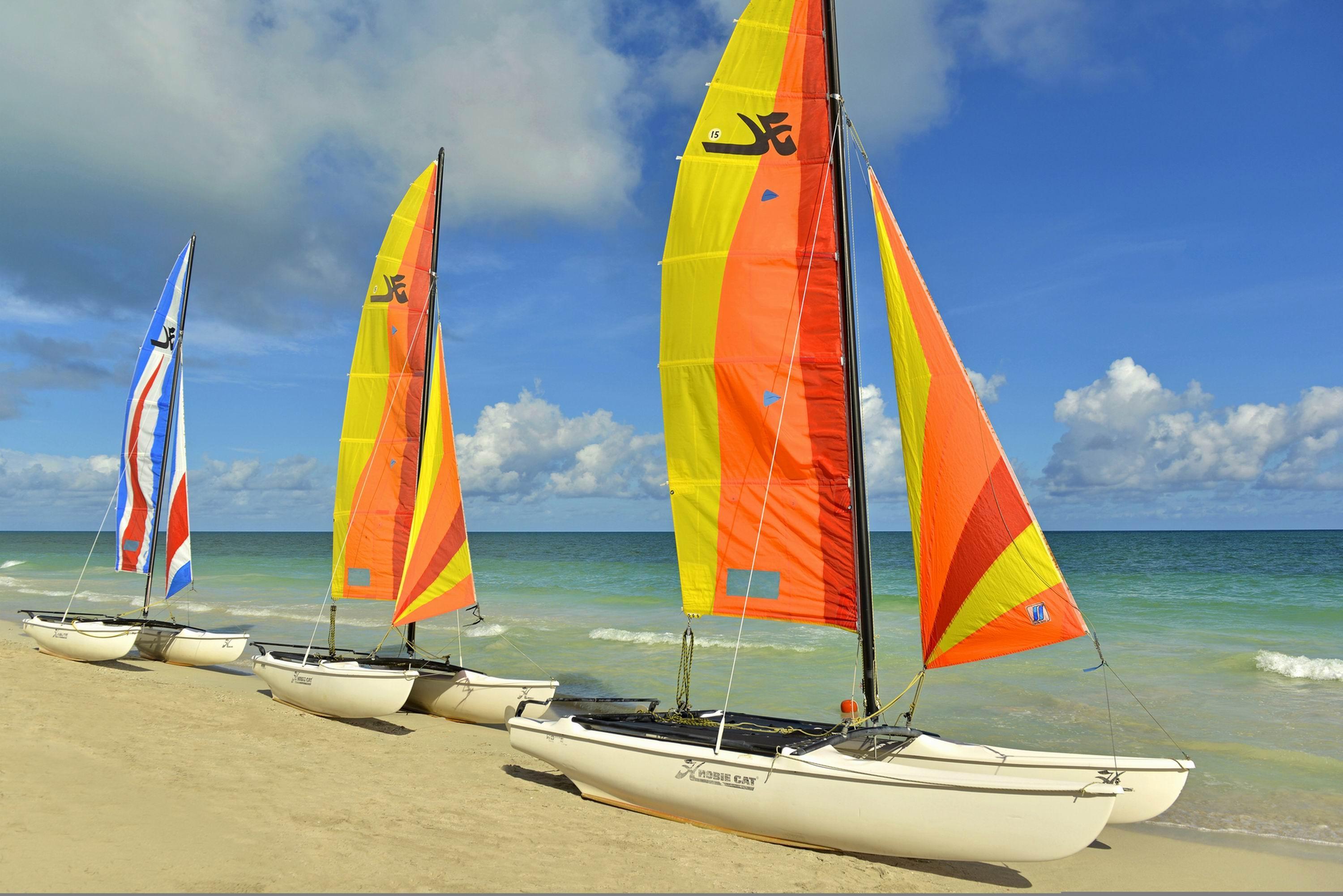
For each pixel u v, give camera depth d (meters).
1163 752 10.29
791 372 7.79
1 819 5.90
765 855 6.45
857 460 7.51
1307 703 12.99
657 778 7.22
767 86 7.98
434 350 11.89
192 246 16.70
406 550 12.62
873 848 6.34
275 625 21.81
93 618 15.55
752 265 7.97
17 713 9.52
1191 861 7.02
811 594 7.70
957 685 14.33
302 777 7.83
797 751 6.64
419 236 12.98
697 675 15.45
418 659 12.08
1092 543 87.81
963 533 7.08
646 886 5.61
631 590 33.22
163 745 8.61
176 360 16.38
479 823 6.79
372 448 12.89
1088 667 15.84
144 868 5.23
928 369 7.24
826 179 7.75
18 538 168.75
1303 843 7.44
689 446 8.26
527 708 10.44
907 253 7.34
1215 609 25.19
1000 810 5.95
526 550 88.06
